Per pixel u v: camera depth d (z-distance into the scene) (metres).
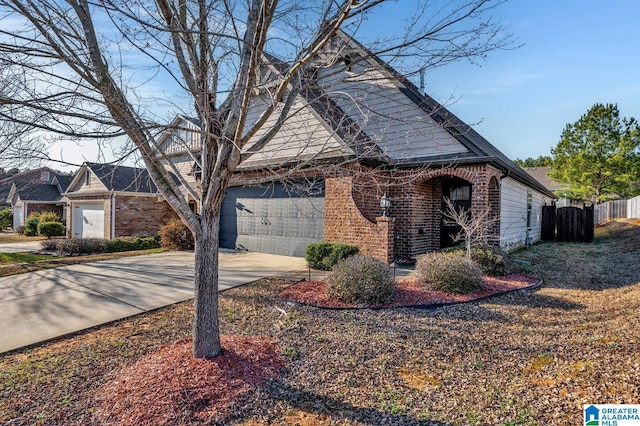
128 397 3.28
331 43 4.55
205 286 3.90
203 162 3.94
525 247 14.45
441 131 10.48
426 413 3.12
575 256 12.61
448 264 7.22
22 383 3.66
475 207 9.71
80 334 5.02
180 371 3.62
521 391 3.42
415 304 6.27
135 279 8.45
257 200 12.98
